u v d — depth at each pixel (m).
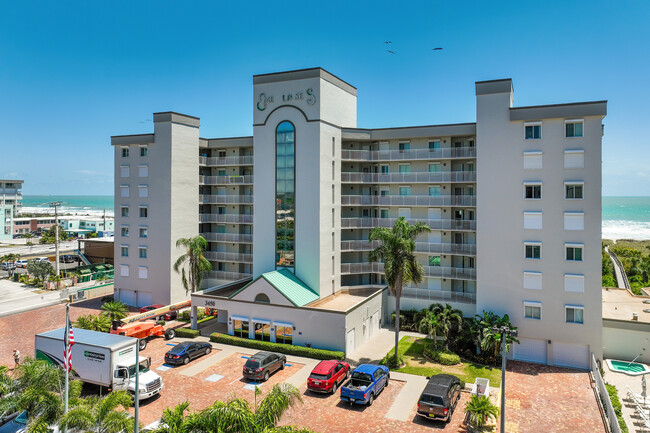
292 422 23.81
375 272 45.84
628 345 34.81
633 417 25.81
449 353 34.12
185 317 44.81
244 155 52.75
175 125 48.94
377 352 35.56
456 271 42.84
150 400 26.53
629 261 78.31
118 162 52.50
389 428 23.27
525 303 35.72
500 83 36.72
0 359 34.09
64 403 21.09
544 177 35.53
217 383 29.05
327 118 41.94
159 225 49.56
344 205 45.41
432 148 45.00
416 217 45.31
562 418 25.00
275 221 42.78
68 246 109.38
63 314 47.78
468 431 22.89
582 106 34.25
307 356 34.00
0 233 124.12
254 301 37.81
